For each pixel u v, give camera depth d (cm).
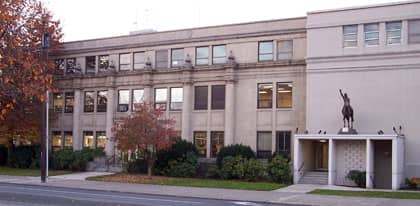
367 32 3731
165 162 4169
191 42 4531
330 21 3838
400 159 3416
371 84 3675
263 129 4191
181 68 4506
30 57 1135
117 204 2183
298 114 4053
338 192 2995
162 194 2822
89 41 5109
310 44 3900
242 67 4278
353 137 3469
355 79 3728
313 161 3934
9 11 1121
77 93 5134
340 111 3750
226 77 4309
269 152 4159
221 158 4009
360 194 2884
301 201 2536
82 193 2764
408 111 3556
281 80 4138
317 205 2391
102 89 5003
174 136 3934
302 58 4072
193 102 4500
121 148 3809
